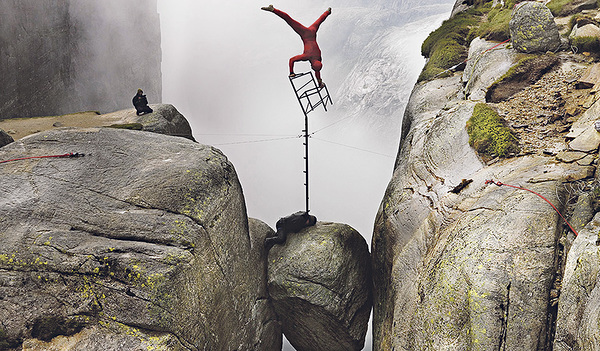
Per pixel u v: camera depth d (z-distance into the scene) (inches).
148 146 365.7
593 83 363.3
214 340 327.0
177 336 284.4
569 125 339.0
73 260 278.5
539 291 241.9
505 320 240.4
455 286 256.7
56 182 319.6
